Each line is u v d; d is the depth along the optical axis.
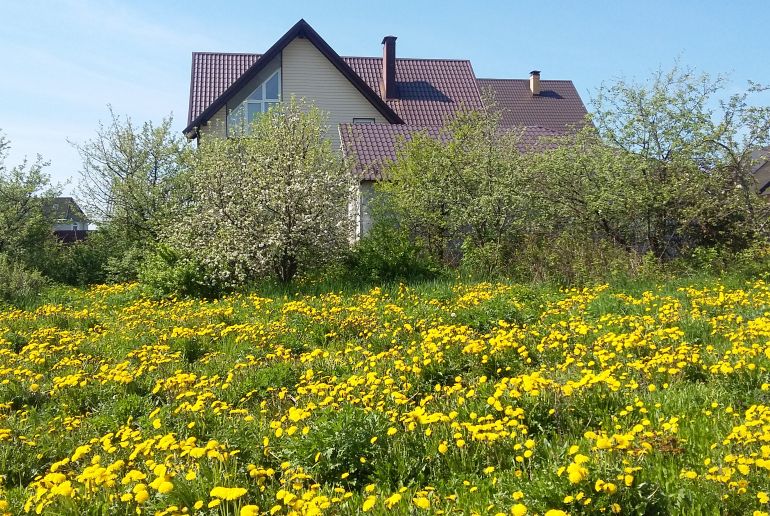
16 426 6.08
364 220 19.12
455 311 10.12
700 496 3.66
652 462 4.13
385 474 4.42
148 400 6.55
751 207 14.66
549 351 7.25
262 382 6.84
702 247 14.59
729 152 14.39
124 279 20.95
